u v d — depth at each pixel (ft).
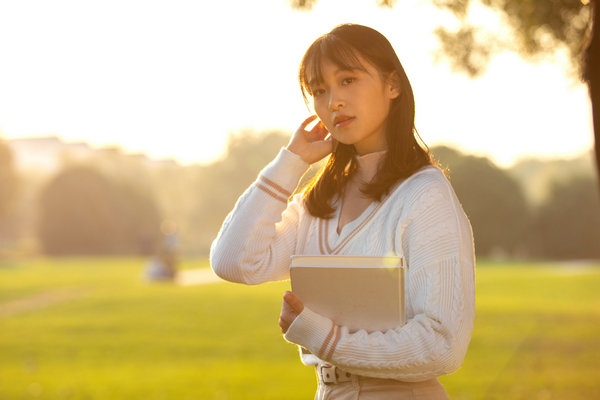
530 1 20.29
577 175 244.01
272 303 79.41
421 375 6.15
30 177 342.44
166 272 114.01
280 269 7.37
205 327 58.75
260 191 7.16
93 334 55.16
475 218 229.86
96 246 241.14
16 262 191.01
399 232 6.46
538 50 21.01
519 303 76.95
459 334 6.10
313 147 7.25
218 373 37.78
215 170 353.51
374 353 6.10
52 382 36.19
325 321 6.23
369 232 6.70
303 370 38.34
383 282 6.09
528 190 295.69
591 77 9.52
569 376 34.40
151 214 255.29
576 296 86.79
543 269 159.53
